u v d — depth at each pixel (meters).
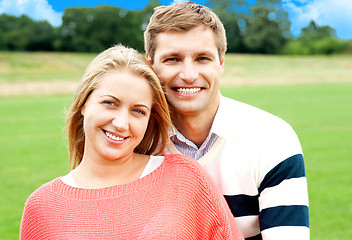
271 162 2.40
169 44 2.36
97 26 62.44
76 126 2.28
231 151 2.46
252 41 61.38
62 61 50.88
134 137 2.09
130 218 1.97
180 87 2.39
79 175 2.17
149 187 2.06
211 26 2.39
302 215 2.34
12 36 60.81
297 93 26.52
